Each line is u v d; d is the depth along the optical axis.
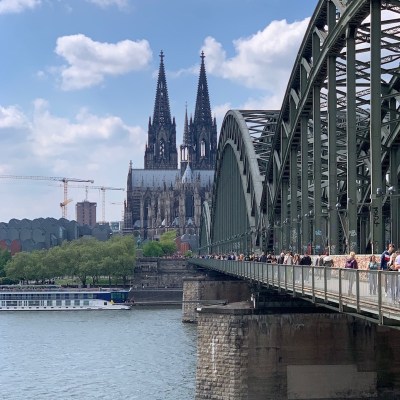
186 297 136.38
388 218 61.56
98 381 76.50
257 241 88.94
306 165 61.41
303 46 59.44
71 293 185.88
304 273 40.34
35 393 71.62
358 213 61.62
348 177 46.41
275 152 77.62
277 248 79.62
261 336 52.78
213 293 132.50
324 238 62.47
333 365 51.91
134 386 72.75
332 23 51.34
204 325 55.25
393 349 51.62
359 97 52.34
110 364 87.50
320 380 51.97
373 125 41.78
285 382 52.25
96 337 116.69
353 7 45.47
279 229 76.44
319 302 38.28
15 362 92.06
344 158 71.50
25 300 184.75
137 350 98.88
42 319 155.38
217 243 140.00
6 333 126.88
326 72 54.94
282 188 74.19
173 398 66.38
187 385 72.12
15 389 73.94
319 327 52.31
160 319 149.12
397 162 54.31
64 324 141.62
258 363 52.69
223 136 119.00
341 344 52.00
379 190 41.19
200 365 55.41
